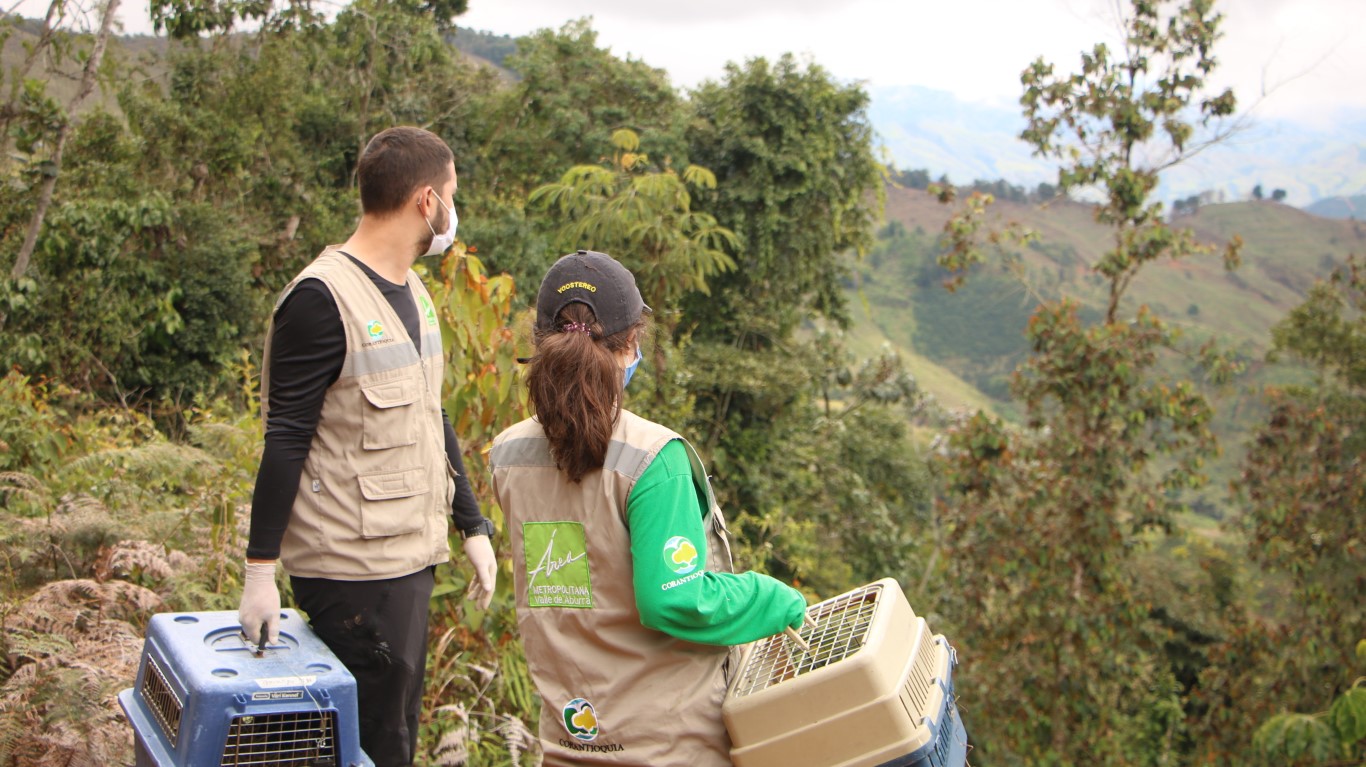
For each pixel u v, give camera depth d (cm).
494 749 358
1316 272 9138
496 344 369
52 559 352
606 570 181
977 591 1225
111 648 283
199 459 443
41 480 480
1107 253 1214
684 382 1229
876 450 2105
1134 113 1152
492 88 2186
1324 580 1238
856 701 180
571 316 182
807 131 1767
